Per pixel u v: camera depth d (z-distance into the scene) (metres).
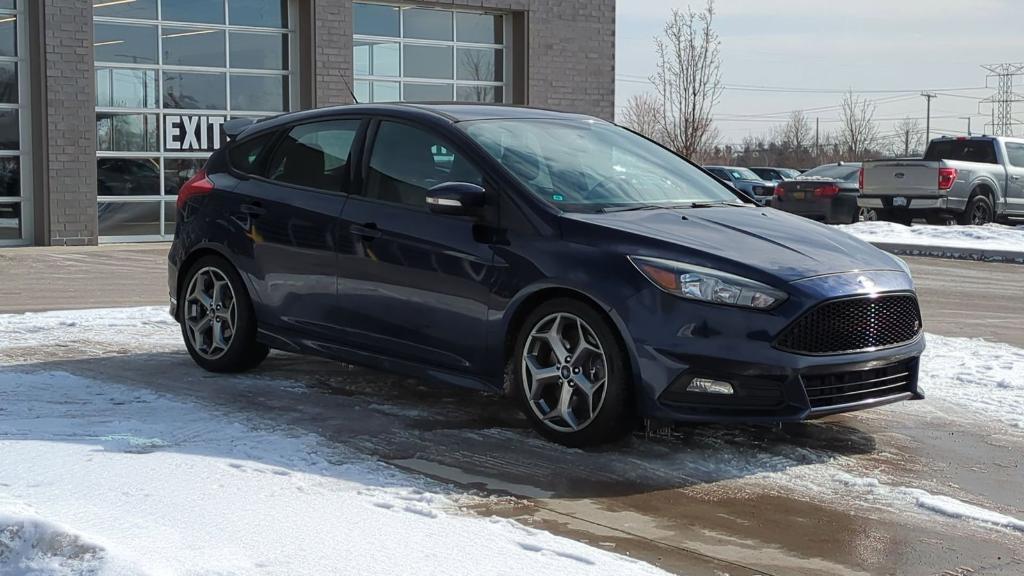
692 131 33.62
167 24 18.77
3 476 4.43
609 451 5.27
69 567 3.40
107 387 6.36
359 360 6.16
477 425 5.73
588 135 6.44
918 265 15.73
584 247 5.25
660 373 5.00
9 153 17.59
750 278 4.99
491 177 5.67
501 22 22.06
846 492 4.72
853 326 5.13
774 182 32.19
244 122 7.23
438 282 5.73
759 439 5.54
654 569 3.72
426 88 21.28
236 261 6.73
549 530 4.18
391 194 6.08
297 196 6.52
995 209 21.58
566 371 5.30
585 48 22.59
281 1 19.80
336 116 6.57
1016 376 7.05
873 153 86.94
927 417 6.06
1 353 7.48
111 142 18.44
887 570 3.85
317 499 4.30
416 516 4.15
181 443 5.09
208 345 6.97
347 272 6.16
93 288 11.97
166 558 3.55
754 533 4.20
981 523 4.36
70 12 17.66
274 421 5.67
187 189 7.20
